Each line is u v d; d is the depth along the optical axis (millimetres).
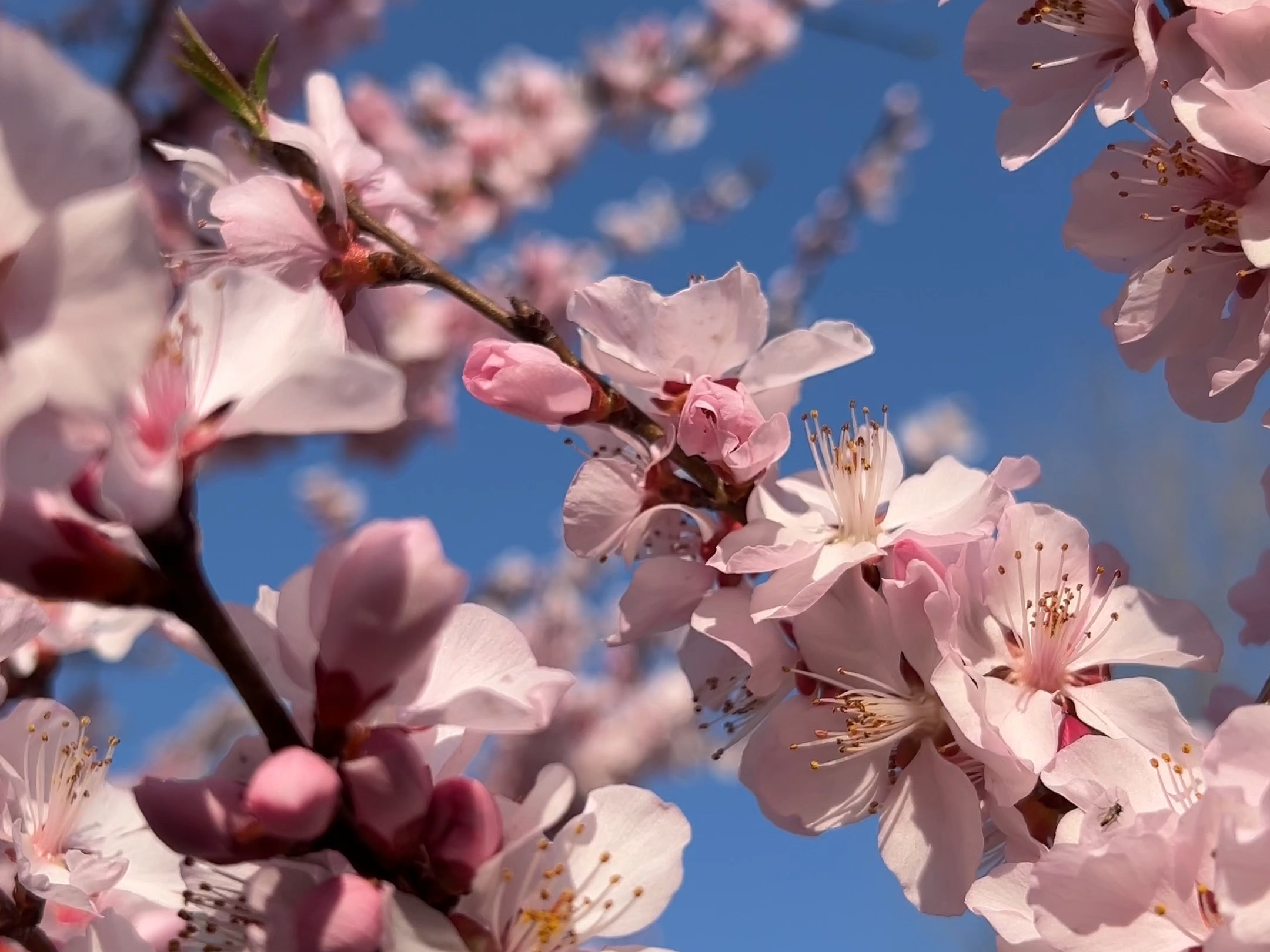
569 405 288
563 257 724
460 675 244
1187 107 269
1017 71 302
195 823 231
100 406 203
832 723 281
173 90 497
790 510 288
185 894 248
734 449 284
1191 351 289
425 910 233
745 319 294
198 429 222
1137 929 242
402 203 311
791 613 273
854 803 279
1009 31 302
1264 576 309
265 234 293
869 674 278
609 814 252
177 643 240
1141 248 293
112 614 351
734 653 301
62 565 220
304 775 225
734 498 289
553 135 761
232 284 227
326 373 218
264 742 248
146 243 206
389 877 234
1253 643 310
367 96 674
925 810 274
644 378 294
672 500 292
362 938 229
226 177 307
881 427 291
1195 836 241
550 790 242
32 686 348
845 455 286
